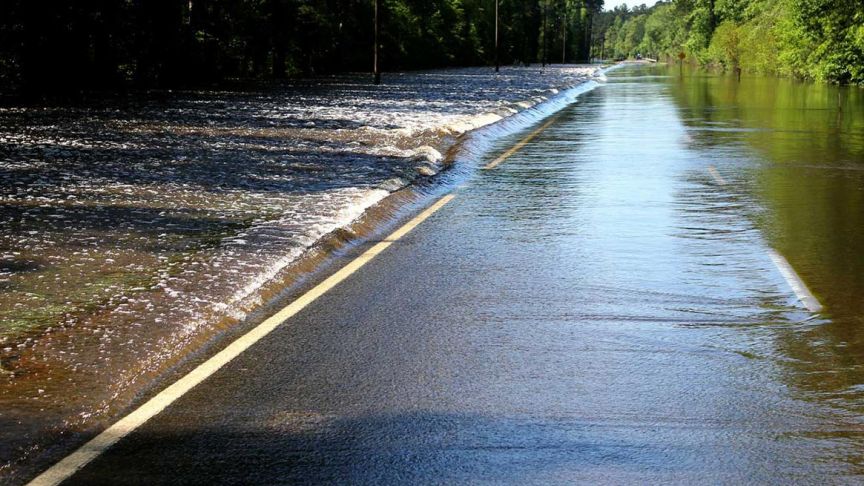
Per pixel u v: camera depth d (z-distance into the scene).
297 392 5.39
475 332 6.58
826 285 7.78
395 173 14.63
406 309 7.21
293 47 64.44
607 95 45.03
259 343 6.36
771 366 5.79
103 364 5.80
